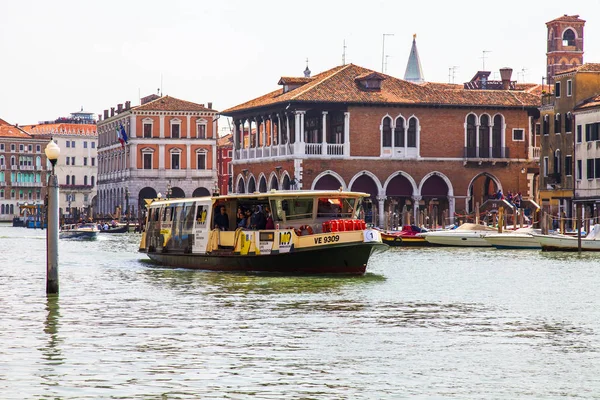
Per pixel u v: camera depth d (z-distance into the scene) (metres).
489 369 24.56
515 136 109.62
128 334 29.12
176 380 22.97
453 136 108.06
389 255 69.06
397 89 108.06
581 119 96.75
